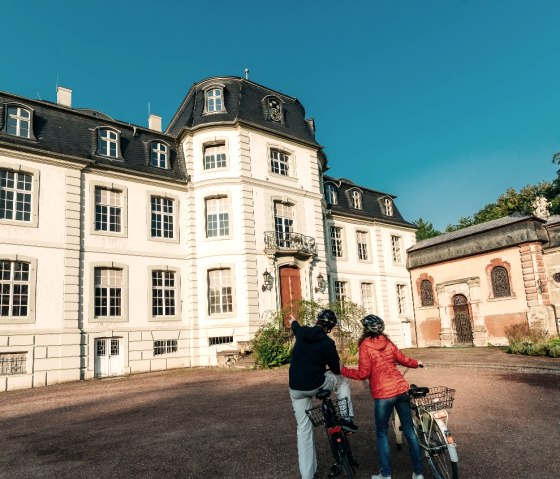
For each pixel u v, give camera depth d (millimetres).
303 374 4543
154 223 20375
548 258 23297
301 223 22812
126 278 18672
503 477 4605
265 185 21844
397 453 5477
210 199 21406
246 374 14867
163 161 21500
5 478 5305
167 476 5086
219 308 20188
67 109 19016
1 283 15602
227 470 5168
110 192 19312
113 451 6195
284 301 21016
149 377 16203
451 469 4180
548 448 5535
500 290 24688
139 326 18578
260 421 7527
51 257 16719
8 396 13211
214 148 21875
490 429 6496
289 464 5242
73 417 8961
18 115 17281
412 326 29625
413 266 30047
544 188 36812
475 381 10914
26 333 15602
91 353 17031
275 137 22969
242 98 22625
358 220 28922
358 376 4453
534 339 20375
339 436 4516
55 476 5289
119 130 20281
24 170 16703
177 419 8086
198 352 19734
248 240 20469
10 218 16297
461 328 26672
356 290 27500
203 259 20531
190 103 23578
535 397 8695
